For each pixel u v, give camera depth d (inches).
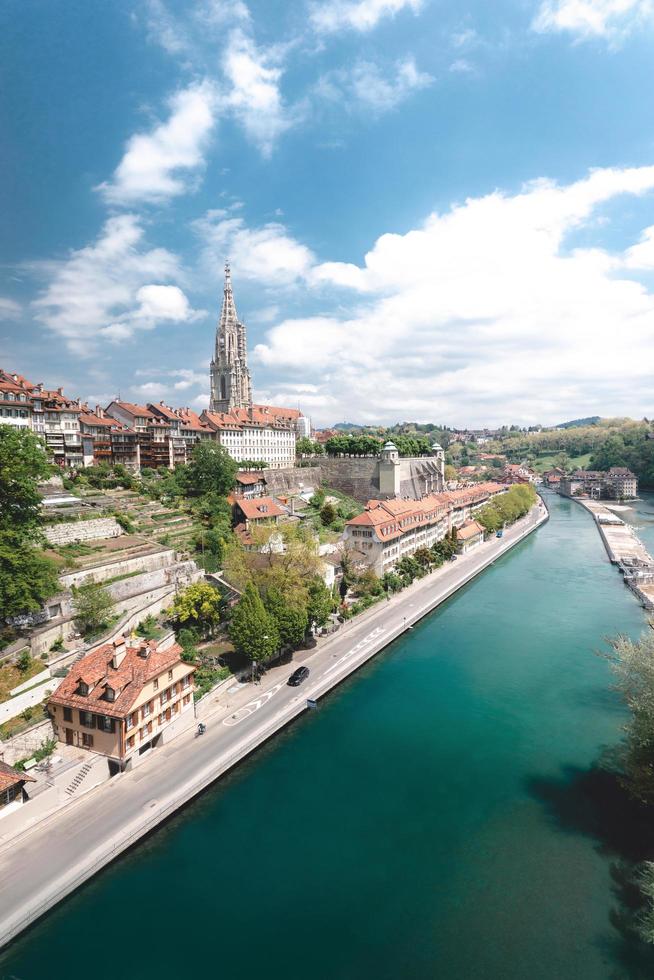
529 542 7057.1
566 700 2797.7
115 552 3555.6
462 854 1780.3
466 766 2250.2
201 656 2955.2
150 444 5812.0
